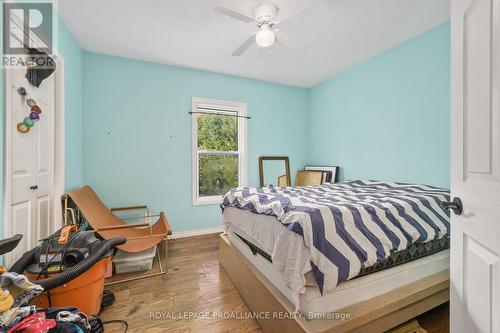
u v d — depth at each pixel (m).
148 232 2.57
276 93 3.75
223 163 3.48
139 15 1.98
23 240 1.49
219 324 1.44
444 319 1.46
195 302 1.67
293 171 3.93
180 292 1.80
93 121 2.65
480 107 0.79
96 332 1.22
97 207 2.38
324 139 3.67
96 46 2.51
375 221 1.30
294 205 1.31
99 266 1.43
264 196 1.68
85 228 2.24
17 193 1.42
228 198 2.06
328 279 1.05
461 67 0.89
